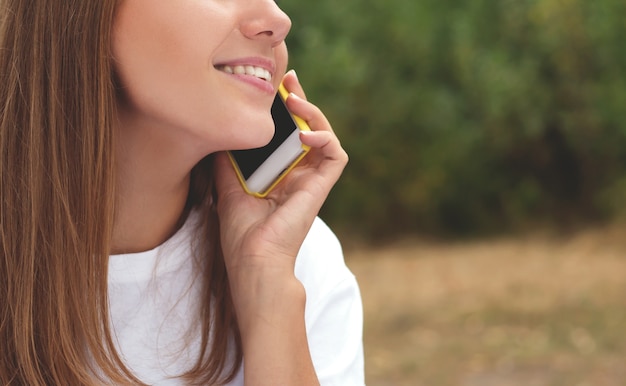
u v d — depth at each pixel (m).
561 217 10.06
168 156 1.19
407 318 6.50
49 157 1.14
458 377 5.16
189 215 1.29
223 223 1.27
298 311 1.21
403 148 10.16
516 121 9.76
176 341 1.23
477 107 9.96
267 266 1.22
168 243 1.24
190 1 1.09
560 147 9.95
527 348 5.60
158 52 1.10
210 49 1.10
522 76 9.58
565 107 9.65
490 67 9.65
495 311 6.49
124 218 1.22
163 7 1.09
